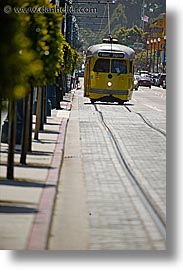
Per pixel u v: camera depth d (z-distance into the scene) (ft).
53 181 75.92
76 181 81.00
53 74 88.53
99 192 73.92
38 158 93.61
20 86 52.60
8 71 51.52
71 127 156.25
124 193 73.67
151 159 102.94
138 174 87.40
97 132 145.59
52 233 55.21
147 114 212.23
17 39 52.65
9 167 74.95
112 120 182.60
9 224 54.65
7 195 66.28
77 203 67.31
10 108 63.98
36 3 75.46
